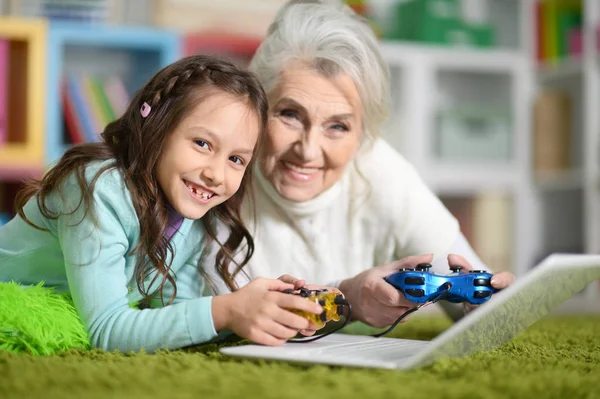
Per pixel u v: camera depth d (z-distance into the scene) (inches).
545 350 41.6
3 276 45.4
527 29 129.7
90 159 41.2
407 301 43.0
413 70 119.5
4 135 98.3
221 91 40.4
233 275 47.6
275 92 46.7
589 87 123.3
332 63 45.7
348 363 32.6
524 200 125.5
